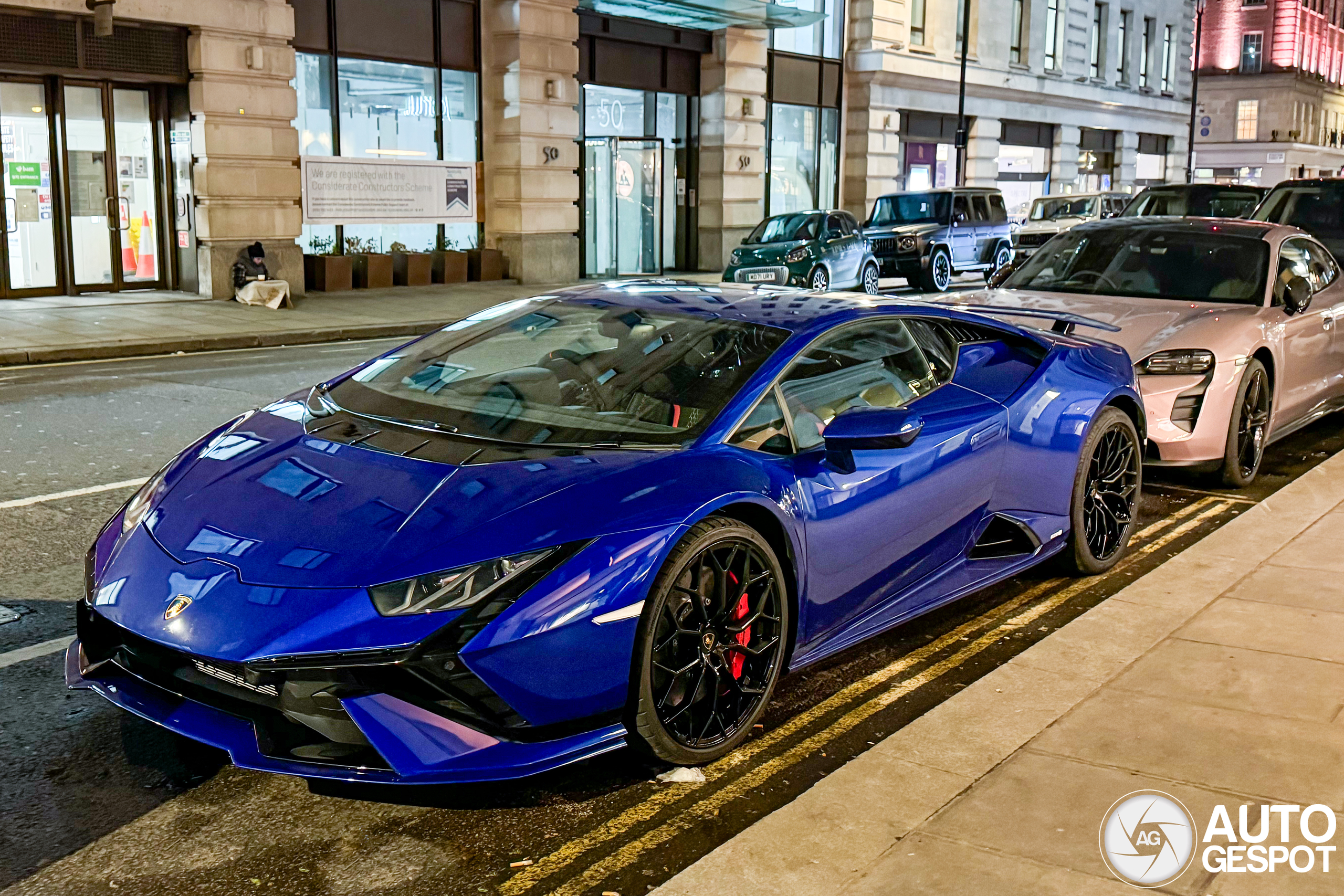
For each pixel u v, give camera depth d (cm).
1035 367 509
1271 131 6988
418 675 301
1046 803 321
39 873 294
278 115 1806
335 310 1728
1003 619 491
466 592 308
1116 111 4231
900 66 3084
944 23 3312
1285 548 565
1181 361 670
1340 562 542
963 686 422
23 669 419
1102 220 868
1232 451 690
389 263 2039
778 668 376
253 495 355
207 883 291
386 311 1727
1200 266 780
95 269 1755
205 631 309
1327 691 394
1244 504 676
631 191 2491
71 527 593
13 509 624
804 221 2056
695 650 347
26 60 1580
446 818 324
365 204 1981
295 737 309
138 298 1734
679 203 2720
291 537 330
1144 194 1658
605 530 328
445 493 340
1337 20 7712
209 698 318
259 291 1725
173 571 331
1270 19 6925
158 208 1808
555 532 323
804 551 382
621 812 329
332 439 385
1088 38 4041
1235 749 352
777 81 2853
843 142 3103
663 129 2636
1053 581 539
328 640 299
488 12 2161
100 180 1738
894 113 3152
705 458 365
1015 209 3812
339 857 304
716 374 402
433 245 2152
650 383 400
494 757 311
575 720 324
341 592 308
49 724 376
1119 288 785
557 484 341
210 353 1331
